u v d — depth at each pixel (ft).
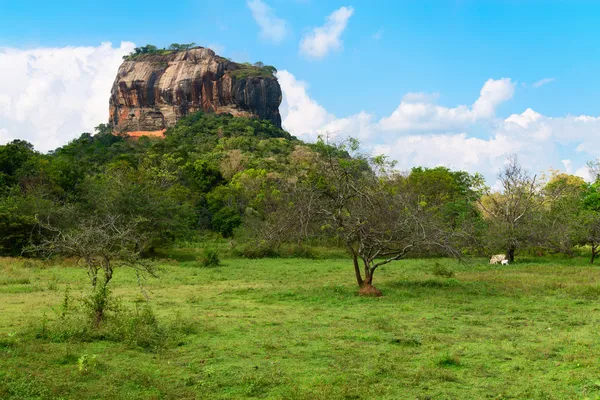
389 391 24.67
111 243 48.01
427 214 69.15
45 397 23.18
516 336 37.04
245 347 33.73
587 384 25.45
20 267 92.43
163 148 296.10
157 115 589.32
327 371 28.12
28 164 154.81
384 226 61.41
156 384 25.71
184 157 276.62
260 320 43.65
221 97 585.63
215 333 38.14
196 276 86.84
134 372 27.50
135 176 180.24
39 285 67.82
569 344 34.14
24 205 116.26
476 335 37.32
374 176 65.26
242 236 141.79
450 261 122.42
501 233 115.03
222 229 181.98
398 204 63.82
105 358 30.60
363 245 60.90
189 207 153.07
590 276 80.28
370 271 61.26
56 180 155.53
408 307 50.39
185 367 29.12
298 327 40.55
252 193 204.44
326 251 140.67
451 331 39.11
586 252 140.05
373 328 39.99
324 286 68.59
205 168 249.96
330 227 62.08
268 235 67.10
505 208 121.90
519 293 60.80
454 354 31.48
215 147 360.69
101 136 477.77
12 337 33.55
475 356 31.32
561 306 51.29
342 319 44.27
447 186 169.27
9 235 110.42
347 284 72.74
